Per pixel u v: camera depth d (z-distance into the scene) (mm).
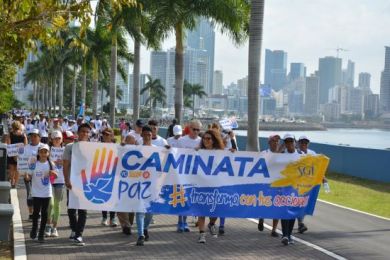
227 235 11492
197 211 10641
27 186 12188
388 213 15641
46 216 10164
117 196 10273
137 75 38406
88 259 9148
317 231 12398
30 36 8945
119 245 10250
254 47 21297
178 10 28344
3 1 8570
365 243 11188
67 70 95875
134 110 38562
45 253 9422
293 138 10922
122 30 41594
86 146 10188
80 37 10297
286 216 10797
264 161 10781
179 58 30375
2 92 36719
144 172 10398
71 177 10102
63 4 8977
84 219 10164
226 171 10703
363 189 20984
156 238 10992
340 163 26031
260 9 21219
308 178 10883
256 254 9859
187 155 10586
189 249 10109
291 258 9648
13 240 10281
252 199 10758
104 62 56562
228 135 14367
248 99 21469
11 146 15383
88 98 128625
